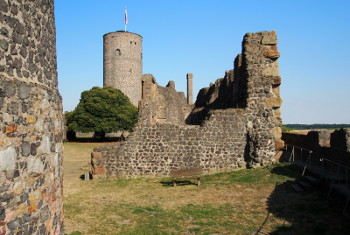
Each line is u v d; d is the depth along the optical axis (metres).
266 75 14.62
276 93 14.63
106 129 43.75
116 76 63.94
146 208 9.68
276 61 14.78
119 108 45.56
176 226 7.99
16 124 4.30
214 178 13.33
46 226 5.22
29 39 4.82
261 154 14.01
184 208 9.52
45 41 5.53
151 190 12.06
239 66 16.22
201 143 14.31
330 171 10.59
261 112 14.47
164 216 8.83
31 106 4.75
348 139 9.90
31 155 4.72
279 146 14.23
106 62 64.81
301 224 7.45
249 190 10.84
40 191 5.01
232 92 19.41
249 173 13.09
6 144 4.06
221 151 14.36
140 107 19.55
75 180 14.89
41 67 5.31
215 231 7.54
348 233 6.62
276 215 8.24
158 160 14.27
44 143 5.23
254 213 8.59
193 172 13.67
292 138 14.89
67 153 30.16
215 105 25.47
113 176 14.28
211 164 14.27
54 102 5.88
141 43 67.31
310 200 8.94
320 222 7.38
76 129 44.34
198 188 11.91
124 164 14.30
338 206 8.12
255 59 14.77
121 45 63.91
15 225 4.23
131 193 11.73
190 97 50.72
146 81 22.95
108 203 10.45
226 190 11.25
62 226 6.34
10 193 4.12
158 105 31.05
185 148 14.29
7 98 4.09
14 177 4.22
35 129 4.88
